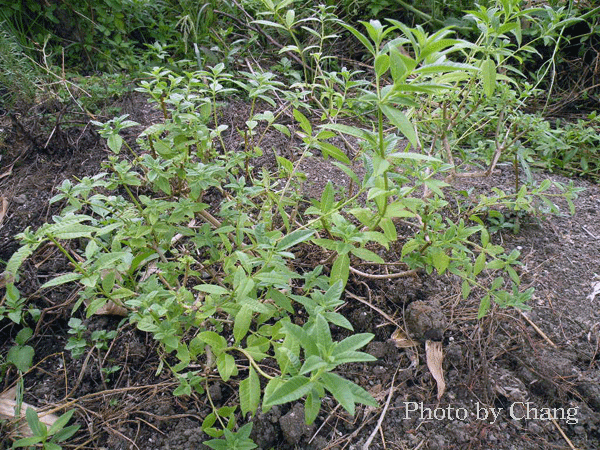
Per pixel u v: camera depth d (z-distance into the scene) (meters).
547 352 2.51
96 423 2.23
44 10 4.85
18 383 2.23
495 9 2.43
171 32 5.28
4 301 2.60
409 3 5.66
